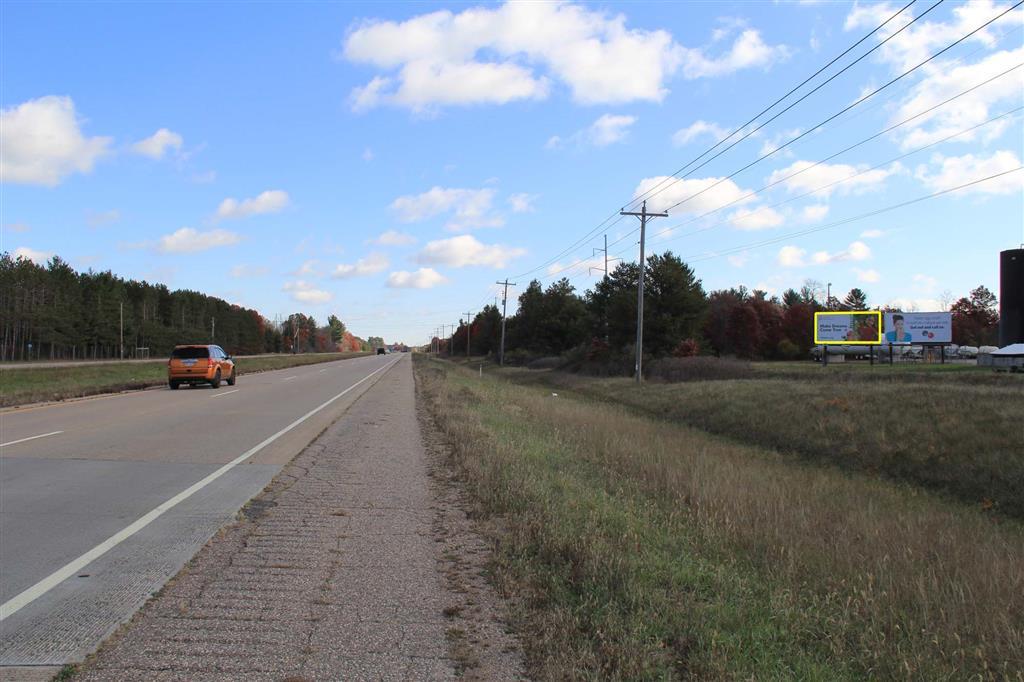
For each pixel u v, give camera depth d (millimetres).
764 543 7016
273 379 39656
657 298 52719
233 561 5734
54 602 4738
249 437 13844
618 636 4129
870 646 4457
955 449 15023
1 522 6914
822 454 17953
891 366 43625
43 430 14352
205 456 11328
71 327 94562
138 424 15680
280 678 3668
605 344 57969
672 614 4531
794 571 6062
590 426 18750
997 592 5883
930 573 6160
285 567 5609
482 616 4613
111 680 3613
